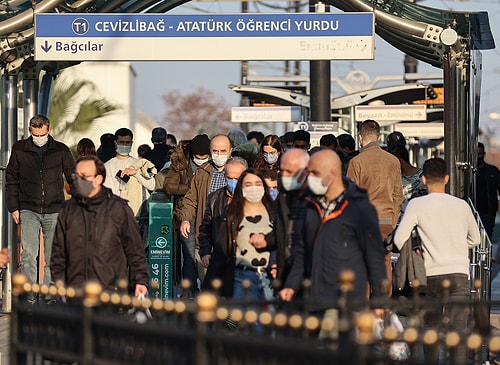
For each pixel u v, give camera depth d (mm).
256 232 27781
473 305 19391
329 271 22344
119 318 17406
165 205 37719
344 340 14984
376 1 38281
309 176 22422
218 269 28000
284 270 24062
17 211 38000
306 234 22844
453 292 27234
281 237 24141
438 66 42125
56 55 36906
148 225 39781
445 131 37906
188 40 36594
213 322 17891
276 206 26250
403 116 64500
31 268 37875
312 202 22797
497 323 36281
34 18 36781
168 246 37719
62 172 38125
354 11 37125
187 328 16172
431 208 27328
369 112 64750
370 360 14469
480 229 34250
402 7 38781
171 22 36594
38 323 19078
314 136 53312
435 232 27312
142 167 39906
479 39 40750
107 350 17469
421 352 26344
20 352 19547
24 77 40781
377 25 37281
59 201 37969
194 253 36938
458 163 37844
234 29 36500
